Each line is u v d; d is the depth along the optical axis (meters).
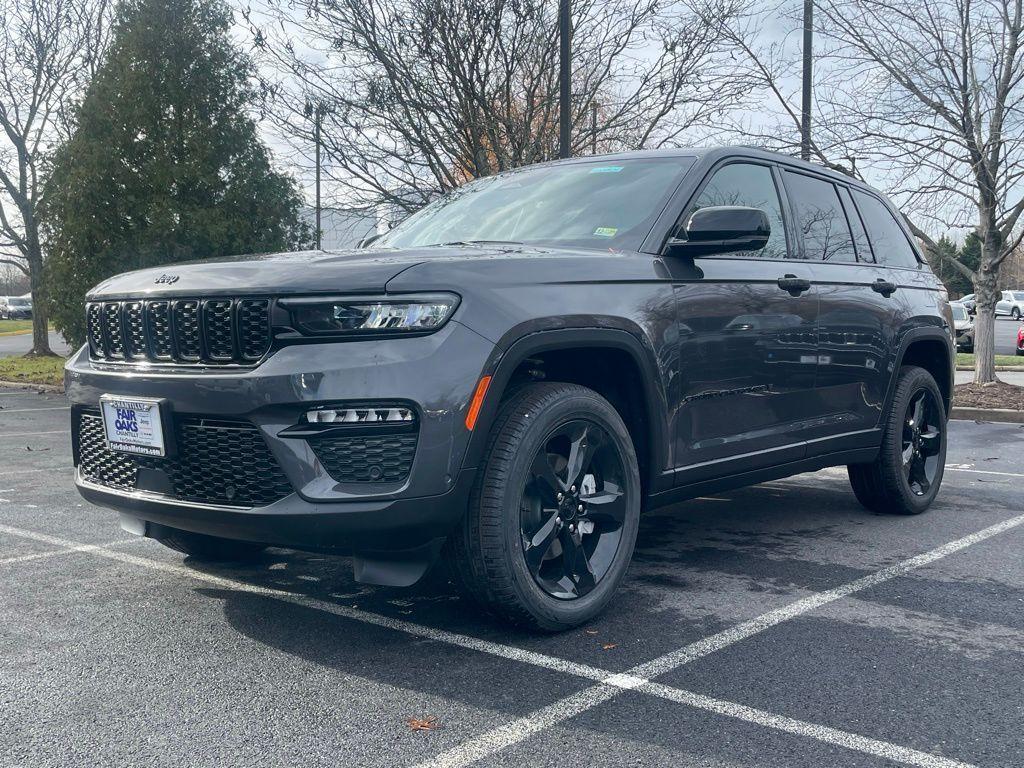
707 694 2.66
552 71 11.83
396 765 2.23
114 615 3.40
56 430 9.95
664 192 3.86
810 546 4.50
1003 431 9.91
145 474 3.17
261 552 4.34
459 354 2.83
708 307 3.71
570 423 3.18
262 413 2.79
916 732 2.41
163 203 15.77
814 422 4.41
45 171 16.84
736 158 4.21
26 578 3.91
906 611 3.45
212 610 3.46
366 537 2.79
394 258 2.97
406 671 2.84
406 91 11.30
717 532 4.81
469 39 11.14
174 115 16.06
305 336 2.79
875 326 4.79
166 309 3.05
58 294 16.20
